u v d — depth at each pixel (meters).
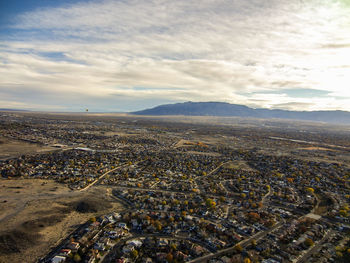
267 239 120.06
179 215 140.62
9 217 128.25
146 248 108.69
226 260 101.31
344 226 136.12
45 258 98.56
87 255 100.56
